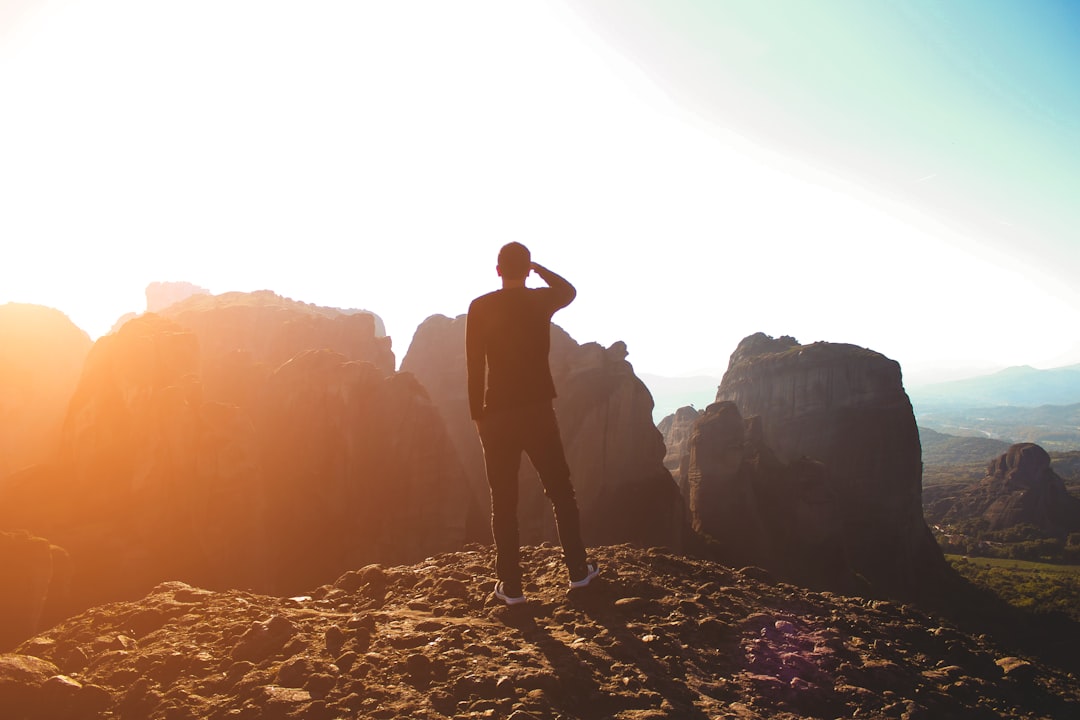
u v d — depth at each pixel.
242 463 53.56
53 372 82.44
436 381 105.31
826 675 6.75
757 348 188.50
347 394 69.44
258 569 51.84
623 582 8.39
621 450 89.38
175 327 61.19
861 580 105.00
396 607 7.97
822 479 109.62
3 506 50.00
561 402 91.38
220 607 7.31
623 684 5.96
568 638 6.82
